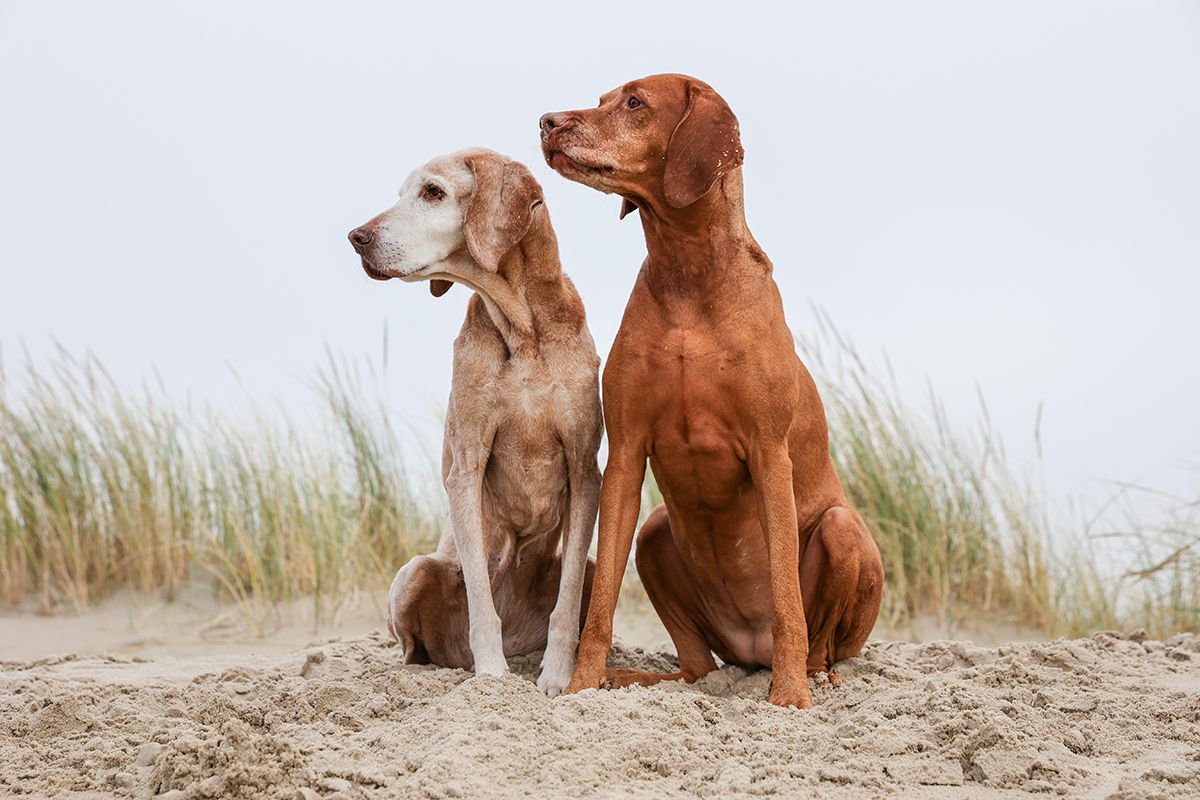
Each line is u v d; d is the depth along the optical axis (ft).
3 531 33.14
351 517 33.60
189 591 33.24
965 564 31.71
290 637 29.84
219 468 34.30
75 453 33.73
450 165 19.88
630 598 32.65
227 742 14.44
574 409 19.79
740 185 19.25
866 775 14.75
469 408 19.69
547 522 20.51
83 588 32.71
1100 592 31.78
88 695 19.33
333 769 14.61
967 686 19.11
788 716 17.04
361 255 19.69
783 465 18.80
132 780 15.19
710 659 21.06
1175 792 14.15
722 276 18.88
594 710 16.55
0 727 17.95
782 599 18.52
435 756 14.71
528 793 13.99
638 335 19.07
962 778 14.87
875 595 20.22
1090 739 16.79
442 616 20.72
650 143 18.94
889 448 32.32
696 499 19.52
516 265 19.61
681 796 14.20
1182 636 24.90
